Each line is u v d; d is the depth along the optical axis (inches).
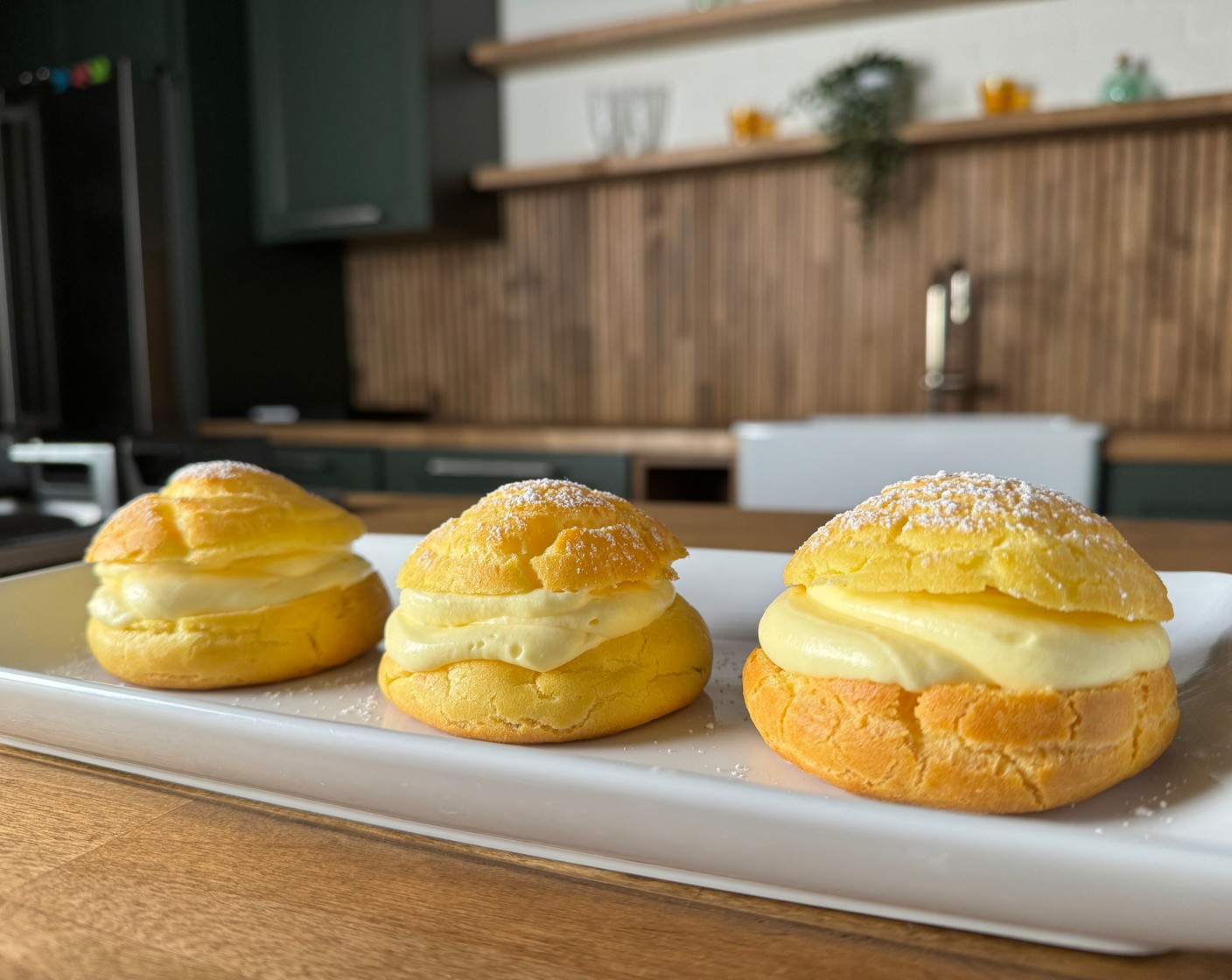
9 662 28.8
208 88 110.8
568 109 117.1
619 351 117.3
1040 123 87.5
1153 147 91.1
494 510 25.6
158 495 29.9
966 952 13.9
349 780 16.8
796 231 106.3
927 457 80.3
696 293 112.3
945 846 13.1
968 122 90.3
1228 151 88.7
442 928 14.5
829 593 21.6
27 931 14.4
